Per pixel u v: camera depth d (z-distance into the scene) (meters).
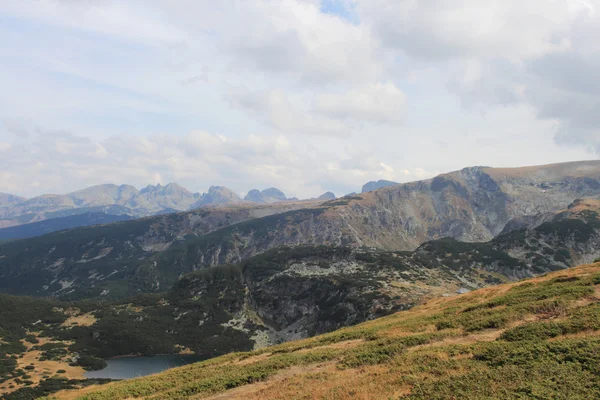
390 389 25.23
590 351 25.34
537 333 32.75
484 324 41.00
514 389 21.86
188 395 33.84
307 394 26.61
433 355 31.56
